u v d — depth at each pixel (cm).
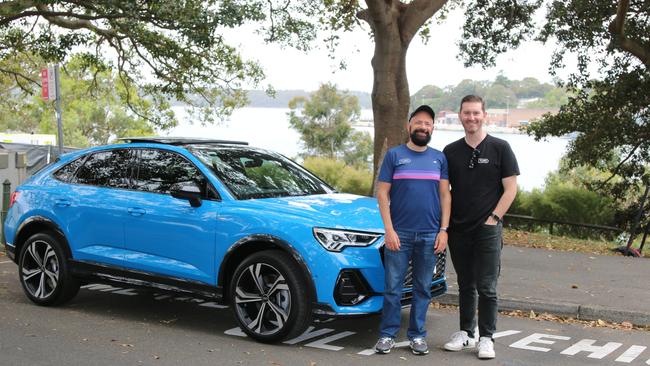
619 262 1055
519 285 866
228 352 593
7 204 1145
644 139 1714
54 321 699
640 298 797
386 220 579
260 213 617
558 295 809
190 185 669
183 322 704
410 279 627
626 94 1666
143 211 678
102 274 707
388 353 599
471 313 621
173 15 1220
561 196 1778
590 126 1728
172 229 660
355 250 585
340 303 581
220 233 630
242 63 1866
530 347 634
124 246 696
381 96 1364
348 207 643
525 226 1816
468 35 1769
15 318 708
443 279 662
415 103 4081
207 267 641
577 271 970
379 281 596
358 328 689
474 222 586
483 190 585
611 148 1748
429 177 581
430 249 588
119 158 732
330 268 577
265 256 603
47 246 749
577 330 707
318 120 5328
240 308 623
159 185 691
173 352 592
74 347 604
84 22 1670
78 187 745
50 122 4959
